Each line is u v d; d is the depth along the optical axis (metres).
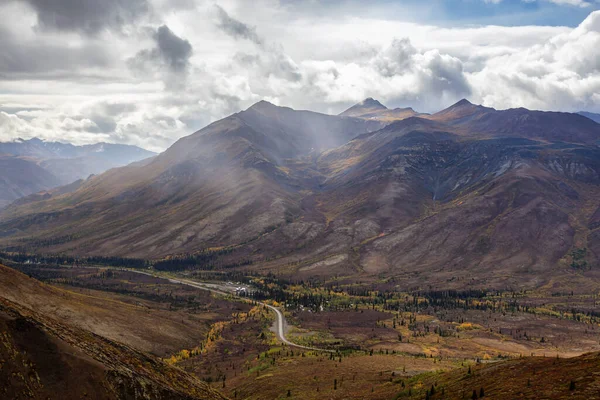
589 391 57.88
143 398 66.12
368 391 101.69
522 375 74.44
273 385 120.56
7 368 55.12
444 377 93.31
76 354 63.56
